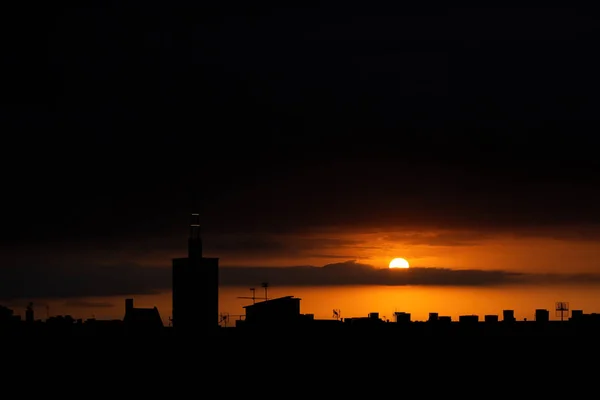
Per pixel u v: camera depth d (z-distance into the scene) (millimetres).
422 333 178500
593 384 162750
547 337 174125
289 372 165000
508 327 184875
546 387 162375
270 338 175375
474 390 163250
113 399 160000
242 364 166500
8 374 163250
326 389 163375
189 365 166125
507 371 165250
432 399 162125
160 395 162000
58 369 164875
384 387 163250
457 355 168500
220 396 162250
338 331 179625
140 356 168500
